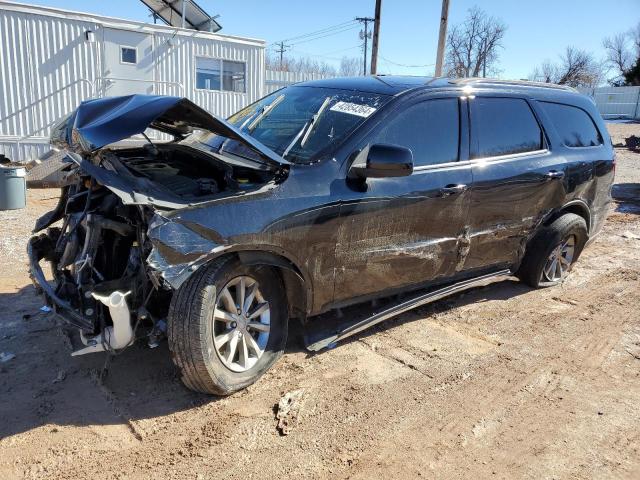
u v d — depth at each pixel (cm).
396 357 405
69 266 363
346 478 276
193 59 1434
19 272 550
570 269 598
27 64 1212
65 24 1238
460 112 445
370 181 377
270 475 276
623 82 5875
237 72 1521
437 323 472
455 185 425
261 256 331
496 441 312
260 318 357
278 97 471
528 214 504
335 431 313
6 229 732
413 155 407
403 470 284
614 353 429
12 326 424
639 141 2319
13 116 1218
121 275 343
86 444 293
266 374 368
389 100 405
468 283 489
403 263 410
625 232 841
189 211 304
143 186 307
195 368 315
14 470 271
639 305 532
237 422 317
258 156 373
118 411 322
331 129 391
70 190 388
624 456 304
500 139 475
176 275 294
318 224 350
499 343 438
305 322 378
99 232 331
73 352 317
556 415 341
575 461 298
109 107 347
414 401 348
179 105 321
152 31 1354
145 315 319
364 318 425
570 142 549
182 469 278
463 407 344
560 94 555
